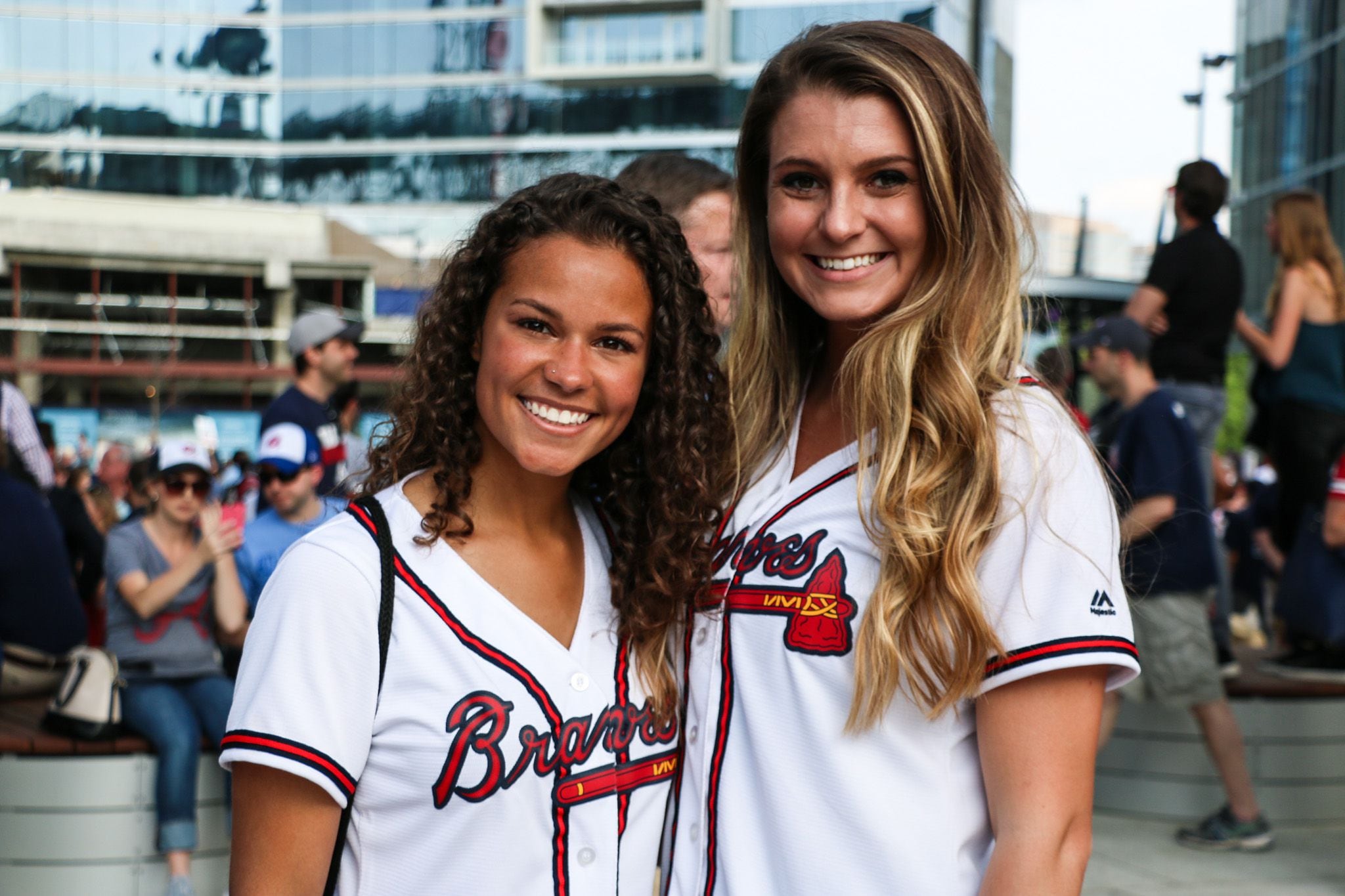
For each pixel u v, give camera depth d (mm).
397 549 1357
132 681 3664
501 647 1353
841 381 1501
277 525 4070
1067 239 17516
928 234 1450
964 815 1335
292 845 1297
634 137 41344
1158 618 4078
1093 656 1239
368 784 1323
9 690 4383
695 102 41062
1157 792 4484
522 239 1410
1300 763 4418
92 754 3611
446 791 1303
